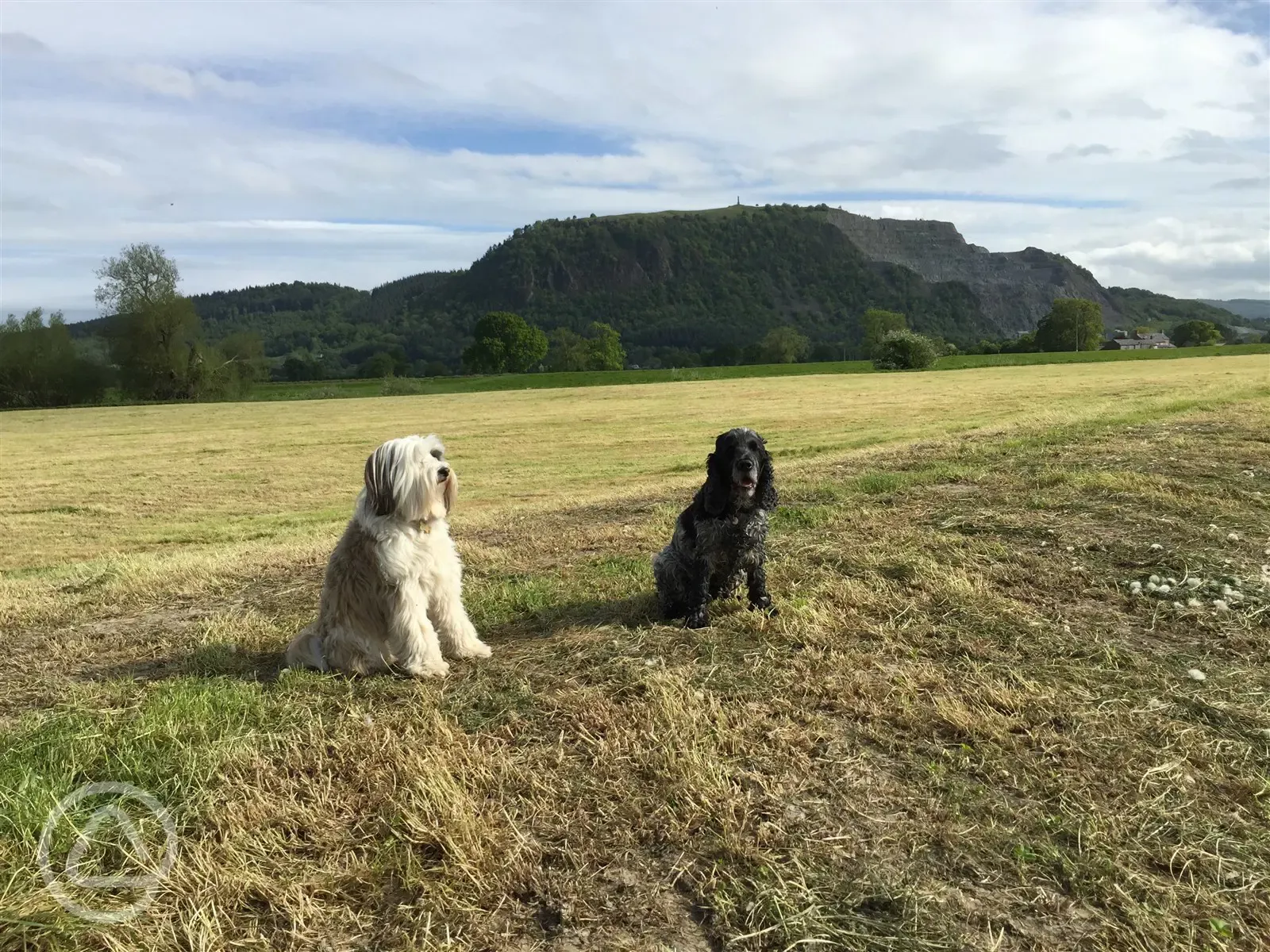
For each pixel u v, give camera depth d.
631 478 20.50
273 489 21.64
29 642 6.12
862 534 7.71
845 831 3.25
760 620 5.48
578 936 2.74
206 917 2.79
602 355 124.38
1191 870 3.04
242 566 8.54
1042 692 4.36
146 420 46.47
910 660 4.86
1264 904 2.86
